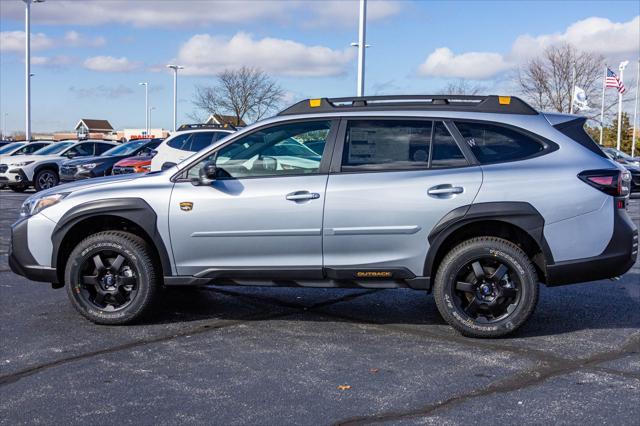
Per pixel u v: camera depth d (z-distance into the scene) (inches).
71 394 167.6
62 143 916.6
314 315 245.6
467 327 212.1
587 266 207.3
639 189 777.6
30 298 270.4
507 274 211.0
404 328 227.8
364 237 212.1
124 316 227.0
